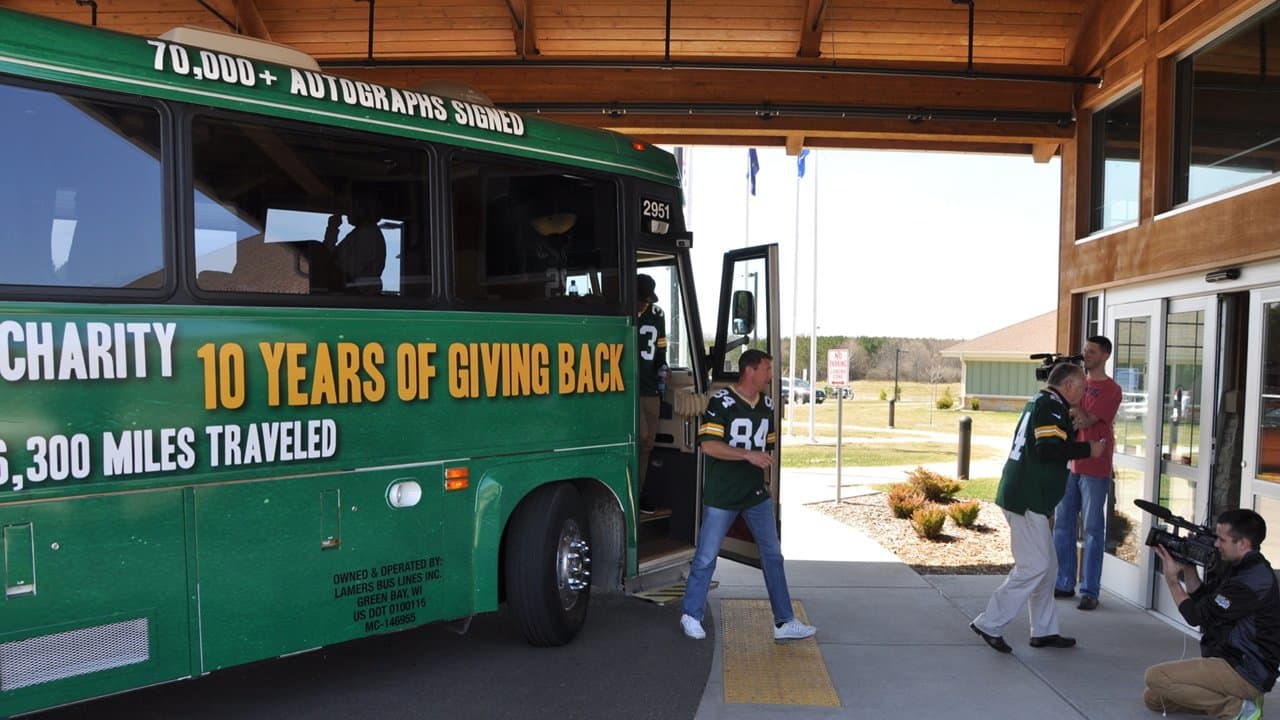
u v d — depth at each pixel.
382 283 4.82
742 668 5.51
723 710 4.83
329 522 4.57
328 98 4.64
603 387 5.88
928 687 5.22
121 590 3.92
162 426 4.03
